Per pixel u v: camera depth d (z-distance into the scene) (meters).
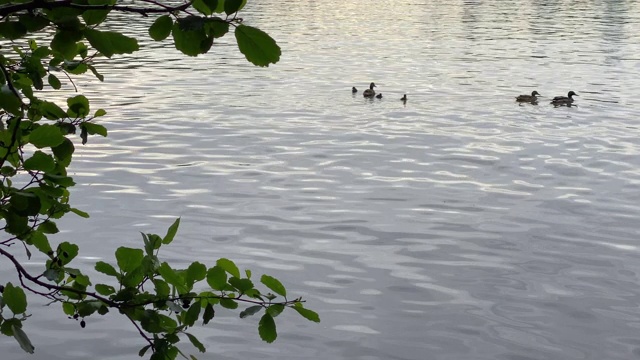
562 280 15.86
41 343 12.86
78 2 3.35
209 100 33.31
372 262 16.50
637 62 46.34
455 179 22.78
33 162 3.72
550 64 45.19
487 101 34.69
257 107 32.19
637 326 14.02
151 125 28.48
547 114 32.31
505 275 16.06
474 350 13.07
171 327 4.00
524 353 13.01
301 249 17.12
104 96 33.50
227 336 13.25
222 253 16.81
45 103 4.41
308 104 33.09
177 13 3.24
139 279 3.88
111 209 19.42
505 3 85.44
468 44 53.00
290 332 13.45
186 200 20.23
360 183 22.12
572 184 22.47
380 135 27.91
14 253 16.22
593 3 86.94
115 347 12.78
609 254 17.30
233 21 3.16
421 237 17.98
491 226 18.81
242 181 22.00
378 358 12.79
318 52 48.22
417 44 52.72
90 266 15.85
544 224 19.06
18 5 3.25
